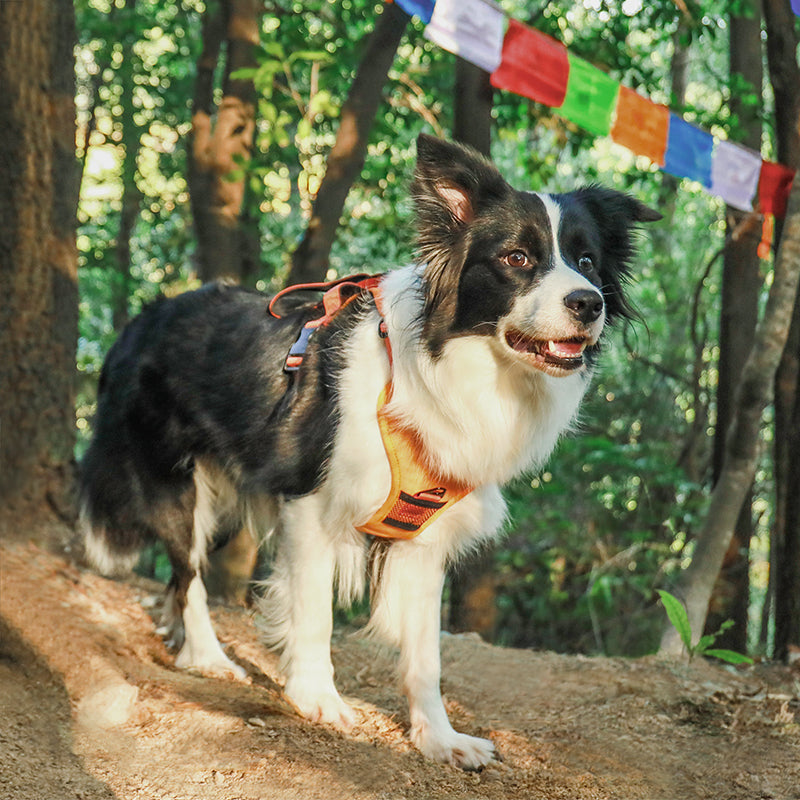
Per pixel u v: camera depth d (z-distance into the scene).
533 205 3.15
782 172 5.81
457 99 7.02
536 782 3.16
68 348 4.96
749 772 3.33
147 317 4.22
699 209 12.19
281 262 11.35
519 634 10.69
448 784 3.07
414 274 3.32
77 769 2.97
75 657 3.72
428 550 3.45
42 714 3.35
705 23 7.29
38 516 4.84
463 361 3.13
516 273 3.07
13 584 4.32
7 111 4.77
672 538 9.78
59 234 4.91
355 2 8.27
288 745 3.21
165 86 10.98
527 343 3.03
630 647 9.54
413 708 3.39
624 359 10.68
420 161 3.19
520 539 10.71
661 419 10.40
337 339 3.42
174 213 12.48
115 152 12.16
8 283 4.80
